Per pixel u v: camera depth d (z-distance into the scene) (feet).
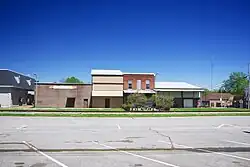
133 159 30.91
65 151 35.37
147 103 148.56
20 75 229.04
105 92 197.47
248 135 51.70
